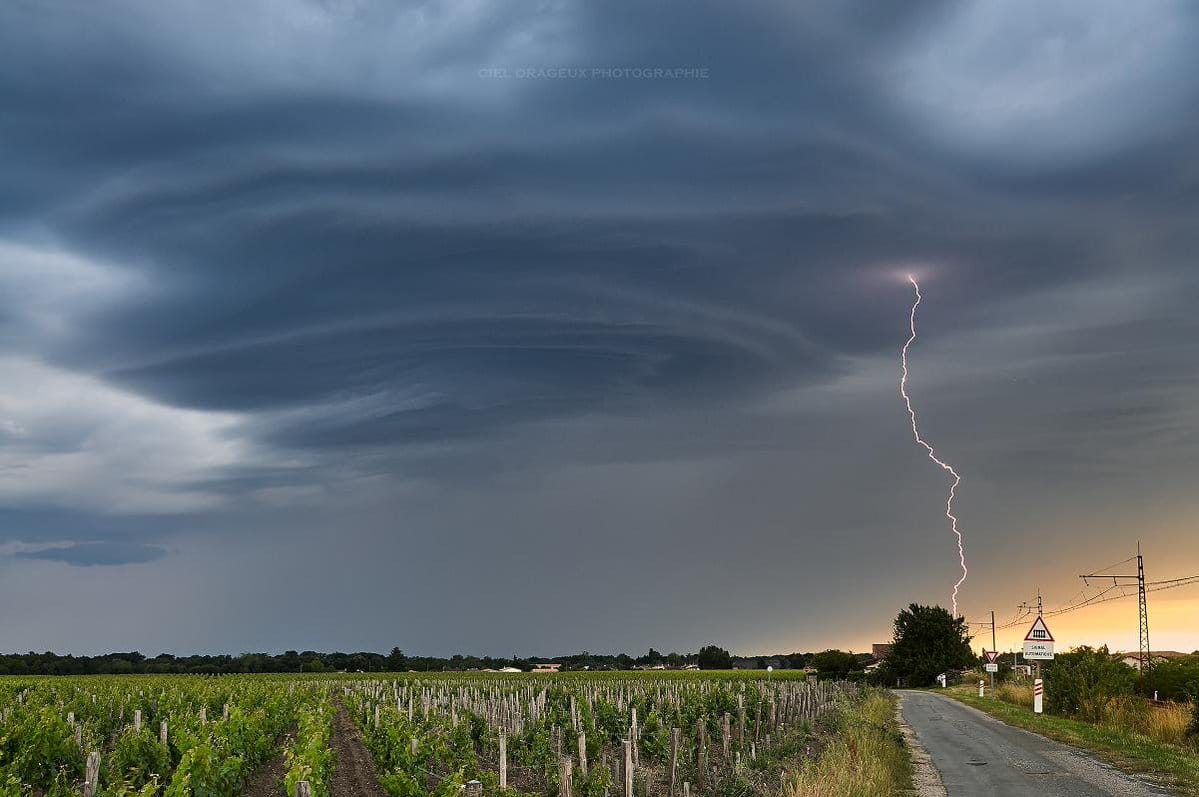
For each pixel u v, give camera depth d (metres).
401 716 28.64
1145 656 54.59
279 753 31.53
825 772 19.17
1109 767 22.83
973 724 37.09
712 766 26.44
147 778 23.42
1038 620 43.94
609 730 35.56
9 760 23.61
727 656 172.50
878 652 136.38
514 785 25.48
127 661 147.50
